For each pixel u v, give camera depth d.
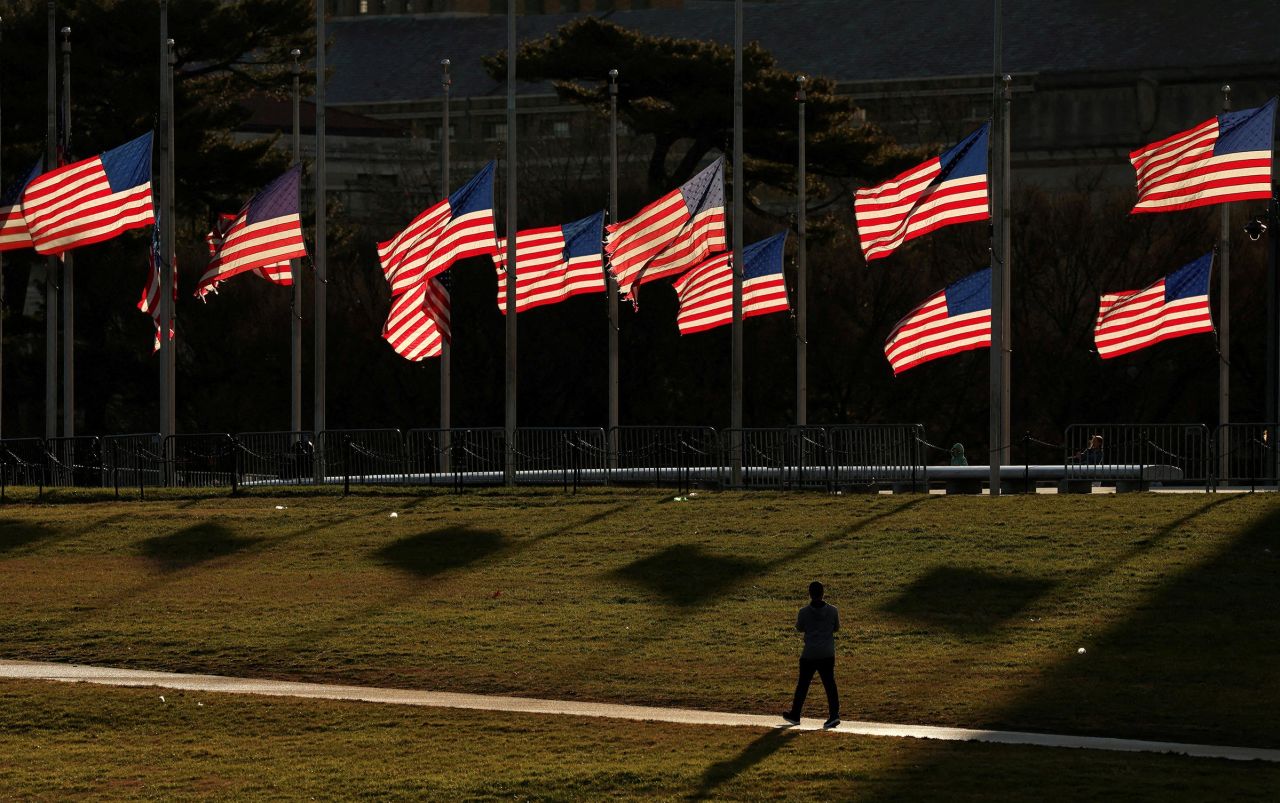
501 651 103.38
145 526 139.75
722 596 114.44
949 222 145.75
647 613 110.94
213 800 76.06
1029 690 92.88
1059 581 114.19
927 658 99.81
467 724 88.06
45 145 196.62
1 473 161.38
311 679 99.12
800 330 182.38
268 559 128.62
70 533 138.38
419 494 150.12
